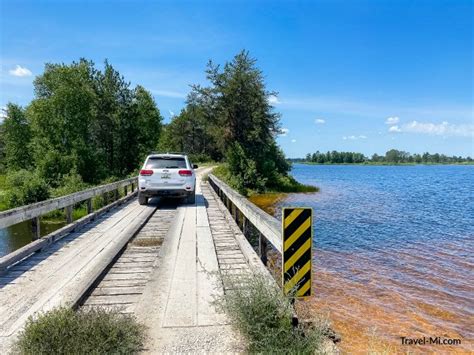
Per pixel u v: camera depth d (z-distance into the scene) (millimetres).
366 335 6285
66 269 5543
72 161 35188
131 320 3574
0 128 53062
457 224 18734
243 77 38938
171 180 12898
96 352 3012
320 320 3887
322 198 33344
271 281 4230
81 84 39531
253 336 3334
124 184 14852
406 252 12602
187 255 6410
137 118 42406
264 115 40125
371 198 33125
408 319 7043
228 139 40969
